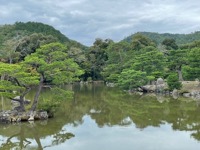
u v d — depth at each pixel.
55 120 33.97
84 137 26.14
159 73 66.56
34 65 33.12
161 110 39.81
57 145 23.77
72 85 93.25
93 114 38.22
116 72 84.25
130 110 40.72
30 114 33.59
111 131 28.31
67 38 151.00
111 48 98.88
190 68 57.62
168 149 21.80
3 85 30.67
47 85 35.03
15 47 89.12
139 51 86.00
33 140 25.69
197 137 25.08
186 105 43.53
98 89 75.62
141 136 25.92
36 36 97.31
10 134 27.70
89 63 108.31
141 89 65.94
